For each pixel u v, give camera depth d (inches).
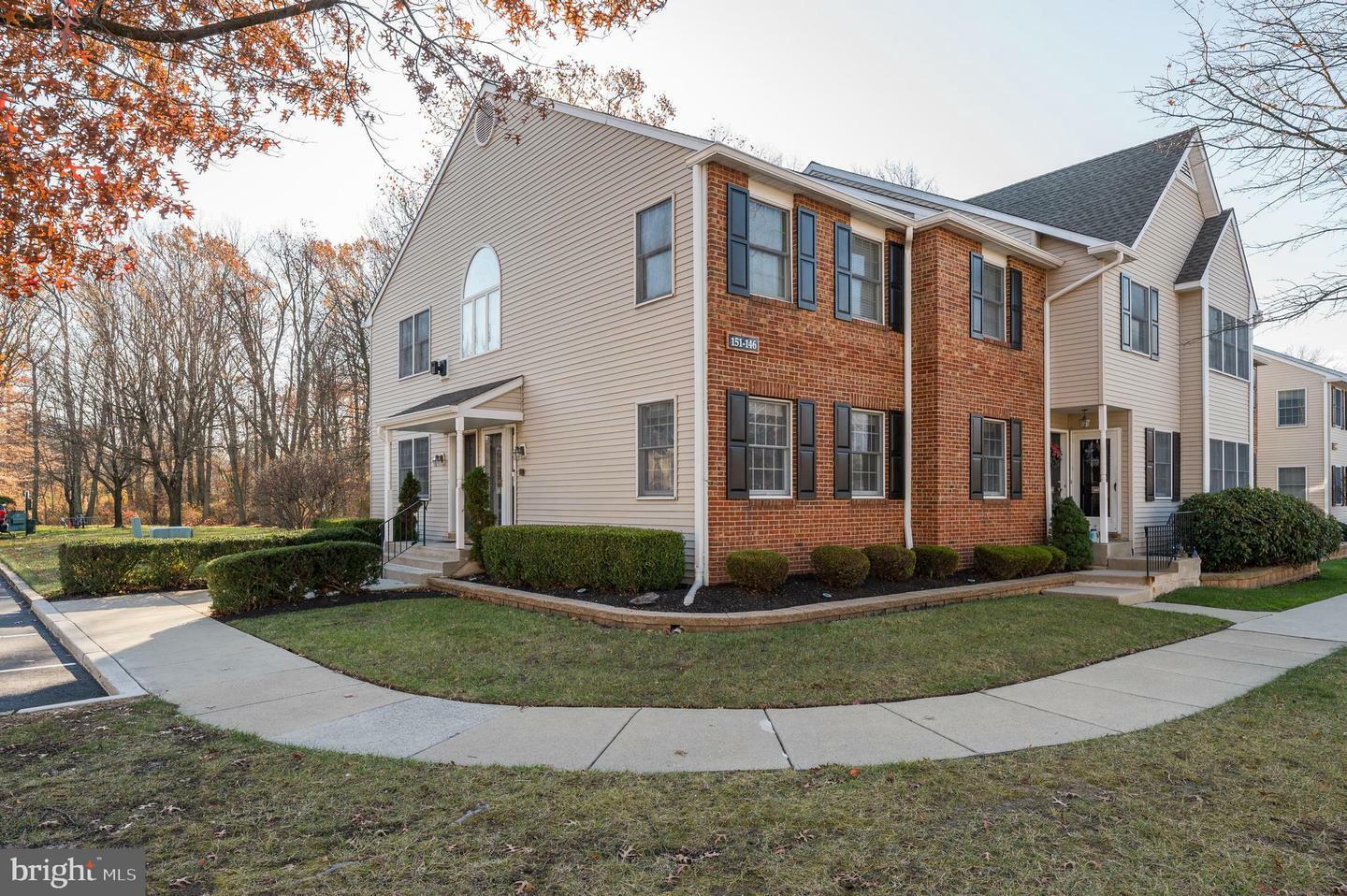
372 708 222.7
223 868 126.9
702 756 182.1
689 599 351.6
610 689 238.1
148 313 1190.9
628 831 140.2
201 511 1438.2
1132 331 586.9
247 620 364.8
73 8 242.2
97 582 475.5
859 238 482.0
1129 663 285.1
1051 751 184.9
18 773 170.7
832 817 146.3
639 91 792.9
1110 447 591.8
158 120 305.4
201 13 297.6
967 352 504.1
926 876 124.5
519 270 536.1
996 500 519.2
